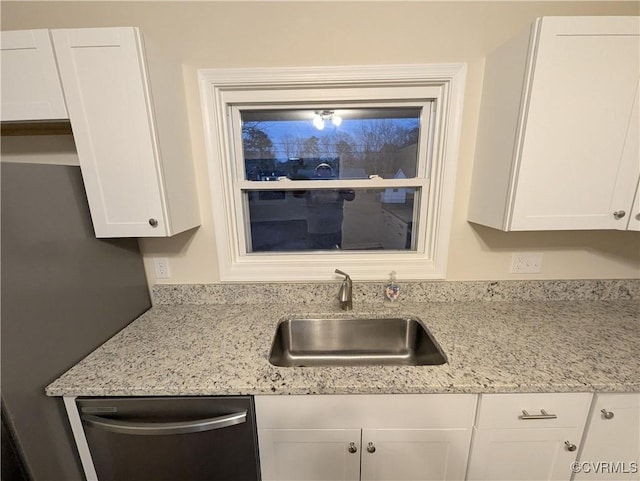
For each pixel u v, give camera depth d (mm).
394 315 1319
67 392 856
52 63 918
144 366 954
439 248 1347
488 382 864
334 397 896
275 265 1398
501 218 1073
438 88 1214
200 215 1323
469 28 1133
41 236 854
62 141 1200
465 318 1250
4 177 754
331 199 1399
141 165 1002
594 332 1128
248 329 1194
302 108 1282
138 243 1334
